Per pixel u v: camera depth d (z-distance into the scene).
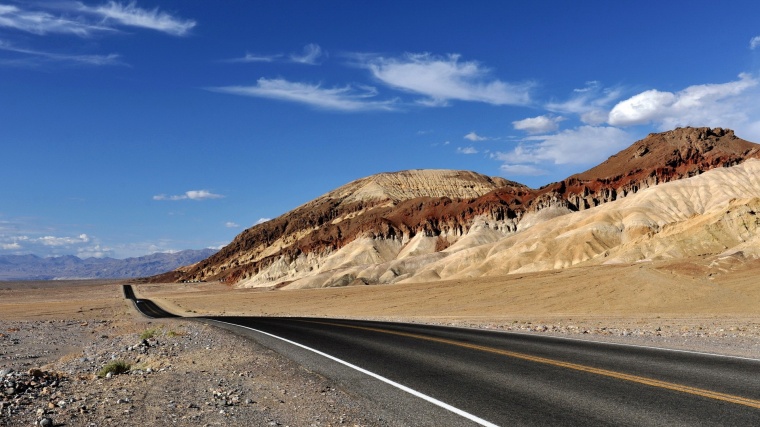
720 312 37.38
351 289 113.12
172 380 12.19
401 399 9.66
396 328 23.84
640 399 9.10
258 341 20.02
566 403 9.02
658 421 7.87
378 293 88.88
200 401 9.95
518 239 190.12
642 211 184.50
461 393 9.95
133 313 72.75
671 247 114.44
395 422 8.27
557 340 17.39
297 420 8.55
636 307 42.62
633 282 49.41
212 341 21.08
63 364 19.14
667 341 16.98
